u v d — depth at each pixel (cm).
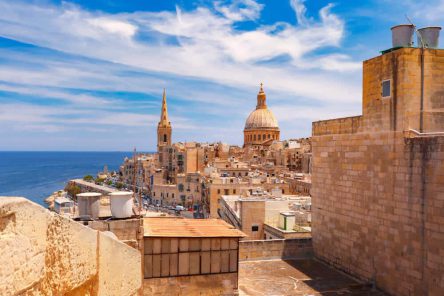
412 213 1638
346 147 2111
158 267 1650
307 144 18425
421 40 1856
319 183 2384
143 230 1599
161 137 18638
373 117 1894
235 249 1745
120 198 1603
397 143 1730
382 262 1819
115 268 793
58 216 554
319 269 2225
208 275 1712
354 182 2036
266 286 1950
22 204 460
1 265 424
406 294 1666
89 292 667
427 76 1734
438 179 1505
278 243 2439
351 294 1819
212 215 10006
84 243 640
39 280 498
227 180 10475
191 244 1689
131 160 19025
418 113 1711
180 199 12812
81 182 18512
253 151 17325
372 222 1895
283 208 4078
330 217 2264
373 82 1900
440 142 1494
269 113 19162
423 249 1578
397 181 1727
